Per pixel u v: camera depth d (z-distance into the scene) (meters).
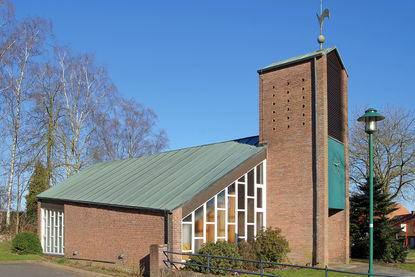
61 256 24.22
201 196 17.09
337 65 21.53
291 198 19.69
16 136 36.75
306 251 18.83
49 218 26.84
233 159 20.17
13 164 36.66
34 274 17.77
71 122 40.28
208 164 20.58
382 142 35.19
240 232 18.86
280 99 20.91
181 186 18.53
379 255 24.16
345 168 21.34
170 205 16.48
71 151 40.53
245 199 19.28
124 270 18.23
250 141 22.56
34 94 37.09
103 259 20.25
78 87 40.44
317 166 18.95
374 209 25.98
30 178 37.84
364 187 27.28
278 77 21.16
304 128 19.77
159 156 25.88
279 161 20.38
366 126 12.57
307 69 20.11
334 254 21.14
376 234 24.88
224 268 14.27
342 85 21.91
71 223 23.61
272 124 20.98
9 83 35.72
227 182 18.33
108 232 20.14
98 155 42.81
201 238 17.12
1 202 36.41
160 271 15.38
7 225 35.69
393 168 35.44
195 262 15.46
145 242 17.53
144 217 17.77
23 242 24.81
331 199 19.53
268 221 20.25
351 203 26.91
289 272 16.53
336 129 20.86
